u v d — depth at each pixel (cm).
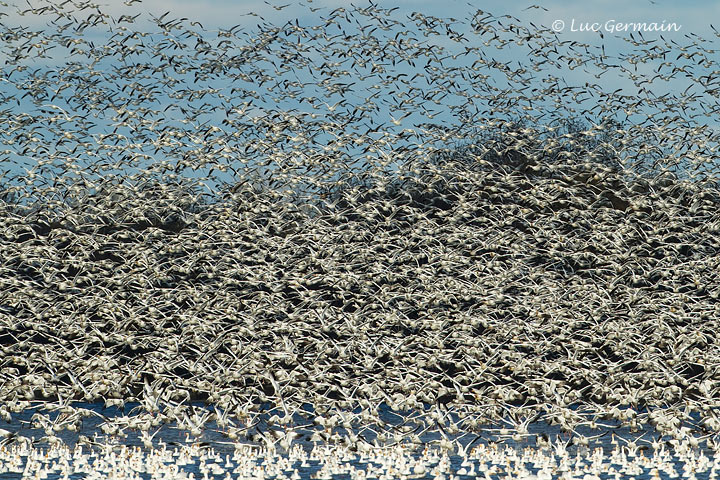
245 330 6419
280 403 5141
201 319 6738
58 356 6344
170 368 5819
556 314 6712
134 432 5056
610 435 5041
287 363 5988
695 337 6450
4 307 7212
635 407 5269
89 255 7356
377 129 7319
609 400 5556
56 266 7350
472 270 7369
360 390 5638
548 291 7100
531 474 3928
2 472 3875
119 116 7156
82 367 6275
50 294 7138
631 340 6344
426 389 5512
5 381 5866
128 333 6519
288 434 4325
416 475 3872
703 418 4800
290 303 6969
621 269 7269
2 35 6881
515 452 4297
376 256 7325
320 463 4194
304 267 7406
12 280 6769
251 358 6125
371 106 7250
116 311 6631
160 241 7362
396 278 7369
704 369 6291
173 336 6469
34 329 6369
